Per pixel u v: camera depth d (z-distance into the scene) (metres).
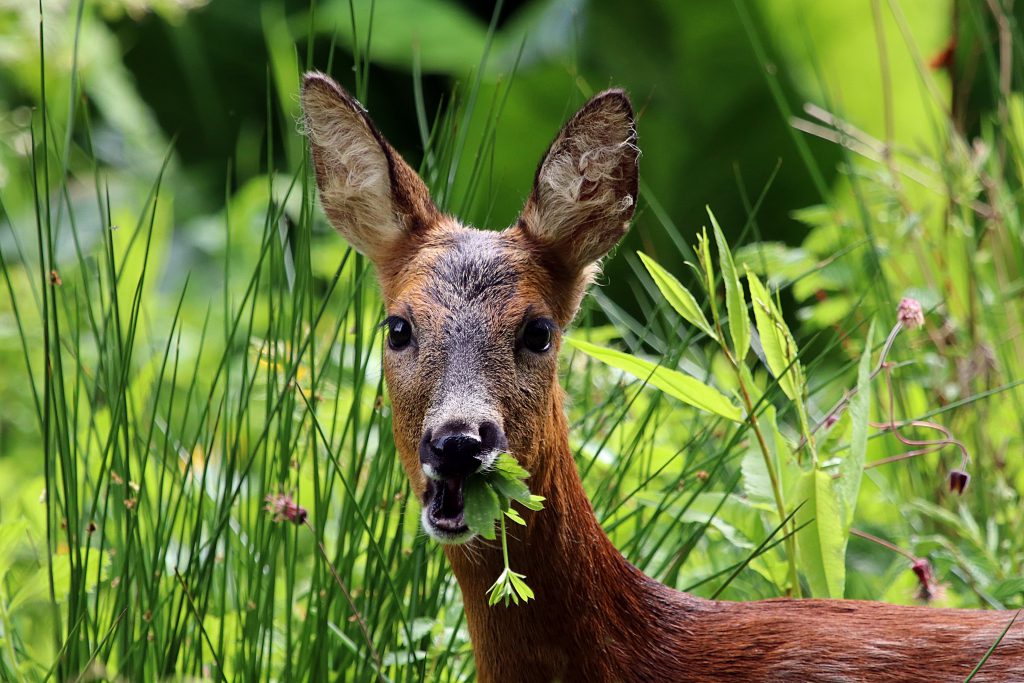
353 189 7.45
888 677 6.41
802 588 8.18
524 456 6.61
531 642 6.73
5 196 14.51
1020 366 10.02
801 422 7.60
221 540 9.12
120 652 7.59
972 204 10.63
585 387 9.10
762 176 15.43
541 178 7.06
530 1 18.42
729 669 6.67
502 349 6.61
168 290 15.34
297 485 7.98
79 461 9.06
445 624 8.00
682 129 15.50
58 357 7.45
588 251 7.21
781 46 15.14
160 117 18.81
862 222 10.84
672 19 15.37
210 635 8.09
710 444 9.49
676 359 8.67
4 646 7.61
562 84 15.33
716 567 8.59
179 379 12.33
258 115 18.81
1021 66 10.74
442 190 8.59
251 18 18.66
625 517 8.11
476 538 6.72
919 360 9.82
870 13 14.75
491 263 6.87
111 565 8.14
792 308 13.72
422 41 17.00
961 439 9.45
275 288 13.12
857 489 7.44
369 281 8.98
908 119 14.80
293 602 8.61
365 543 8.53
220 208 17.61
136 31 18.50
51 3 12.62
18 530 7.35
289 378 7.75
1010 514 9.05
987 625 6.50
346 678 7.89
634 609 6.86
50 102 14.01
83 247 14.74
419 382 6.64
